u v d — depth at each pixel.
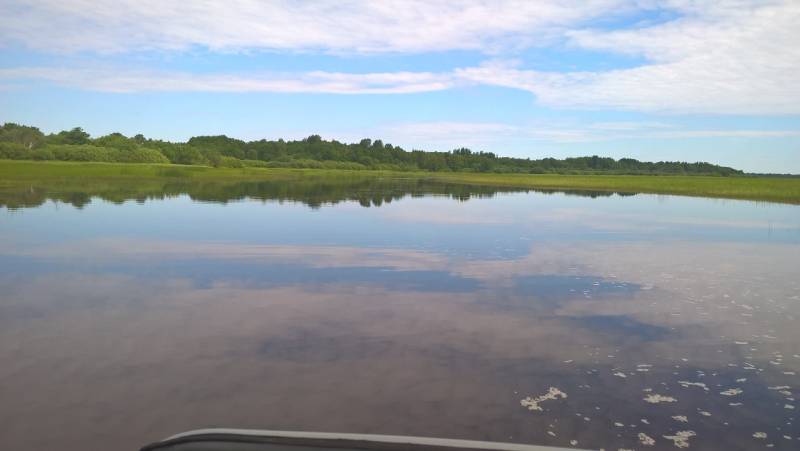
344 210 23.86
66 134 102.19
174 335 6.63
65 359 5.77
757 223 19.52
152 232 15.95
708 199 34.38
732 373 5.52
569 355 6.02
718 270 10.87
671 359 5.92
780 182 57.59
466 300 8.47
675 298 8.62
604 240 15.04
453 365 5.69
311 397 4.85
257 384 5.14
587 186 52.34
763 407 4.75
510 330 6.94
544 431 4.27
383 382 5.22
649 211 24.72
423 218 20.66
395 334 6.74
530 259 12.09
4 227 16.81
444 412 4.58
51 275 10.09
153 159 94.75
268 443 2.06
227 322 7.21
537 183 60.94
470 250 13.25
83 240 14.30
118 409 4.58
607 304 8.24
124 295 8.64
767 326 7.14
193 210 22.94
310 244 13.98
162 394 4.89
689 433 4.27
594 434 4.23
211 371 5.46
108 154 89.00
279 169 112.75
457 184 58.50
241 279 9.91
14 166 59.97
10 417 4.41
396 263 11.54
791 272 10.65
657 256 12.51
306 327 7.00
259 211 22.89
